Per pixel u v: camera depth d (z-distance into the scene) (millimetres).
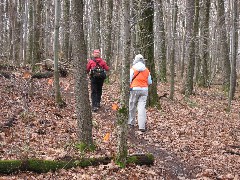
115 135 9953
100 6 23734
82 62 8383
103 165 7816
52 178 7305
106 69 12680
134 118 11094
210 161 8945
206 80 23094
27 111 10602
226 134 11258
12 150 8188
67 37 20891
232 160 9094
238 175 8250
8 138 8820
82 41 8328
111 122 11258
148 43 13180
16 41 22031
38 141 8922
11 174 7344
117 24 22312
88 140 8555
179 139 10320
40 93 13102
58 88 12117
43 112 11125
